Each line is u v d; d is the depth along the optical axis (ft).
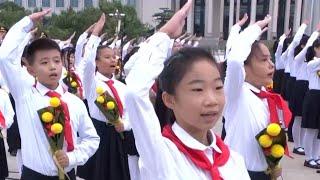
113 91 15.96
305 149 22.06
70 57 25.52
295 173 20.54
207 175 5.70
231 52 9.75
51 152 9.75
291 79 25.54
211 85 5.53
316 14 124.57
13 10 145.89
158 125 5.69
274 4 176.65
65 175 10.06
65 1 185.26
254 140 10.37
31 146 10.05
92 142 10.66
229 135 10.61
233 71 9.65
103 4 124.57
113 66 16.55
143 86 5.63
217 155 5.88
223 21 189.57
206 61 5.58
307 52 24.02
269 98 10.50
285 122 10.41
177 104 5.71
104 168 15.84
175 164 5.64
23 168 10.36
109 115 15.16
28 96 10.23
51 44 10.37
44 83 10.41
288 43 30.58
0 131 15.40
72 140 10.20
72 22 118.93
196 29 189.88
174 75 5.63
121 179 15.92
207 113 5.48
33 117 10.08
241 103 10.36
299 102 24.04
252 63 10.39
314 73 21.57
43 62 10.23
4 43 10.09
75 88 20.27
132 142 15.55
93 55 15.57
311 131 21.65
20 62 10.34
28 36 10.48
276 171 10.33
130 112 5.65
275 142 9.90
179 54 5.74
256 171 10.45
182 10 6.17
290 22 184.55
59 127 9.66
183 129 5.82
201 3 188.65
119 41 36.55
